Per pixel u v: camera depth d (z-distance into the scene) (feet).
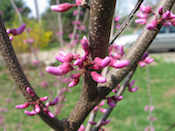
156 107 16.05
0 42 2.22
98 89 2.46
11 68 2.33
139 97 18.26
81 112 2.59
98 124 4.16
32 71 26.73
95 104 2.51
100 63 1.84
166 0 2.51
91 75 1.94
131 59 2.41
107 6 1.61
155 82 22.30
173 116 14.39
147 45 2.39
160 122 13.55
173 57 33.81
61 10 1.91
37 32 35.78
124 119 14.33
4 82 22.53
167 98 17.83
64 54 2.22
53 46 45.42
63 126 2.65
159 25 2.38
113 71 2.50
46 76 23.44
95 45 1.92
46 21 44.83
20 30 2.56
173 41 33.37
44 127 13.43
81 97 2.55
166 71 26.43
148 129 9.81
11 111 15.55
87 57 2.00
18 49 28.25
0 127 12.69
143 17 3.72
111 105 2.52
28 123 13.91
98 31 1.79
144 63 3.72
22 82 2.42
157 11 2.54
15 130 12.53
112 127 13.41
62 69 1.93
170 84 21.38
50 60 31.19
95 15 1.70
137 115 14.89
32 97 2.48
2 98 18.19
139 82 22.50
